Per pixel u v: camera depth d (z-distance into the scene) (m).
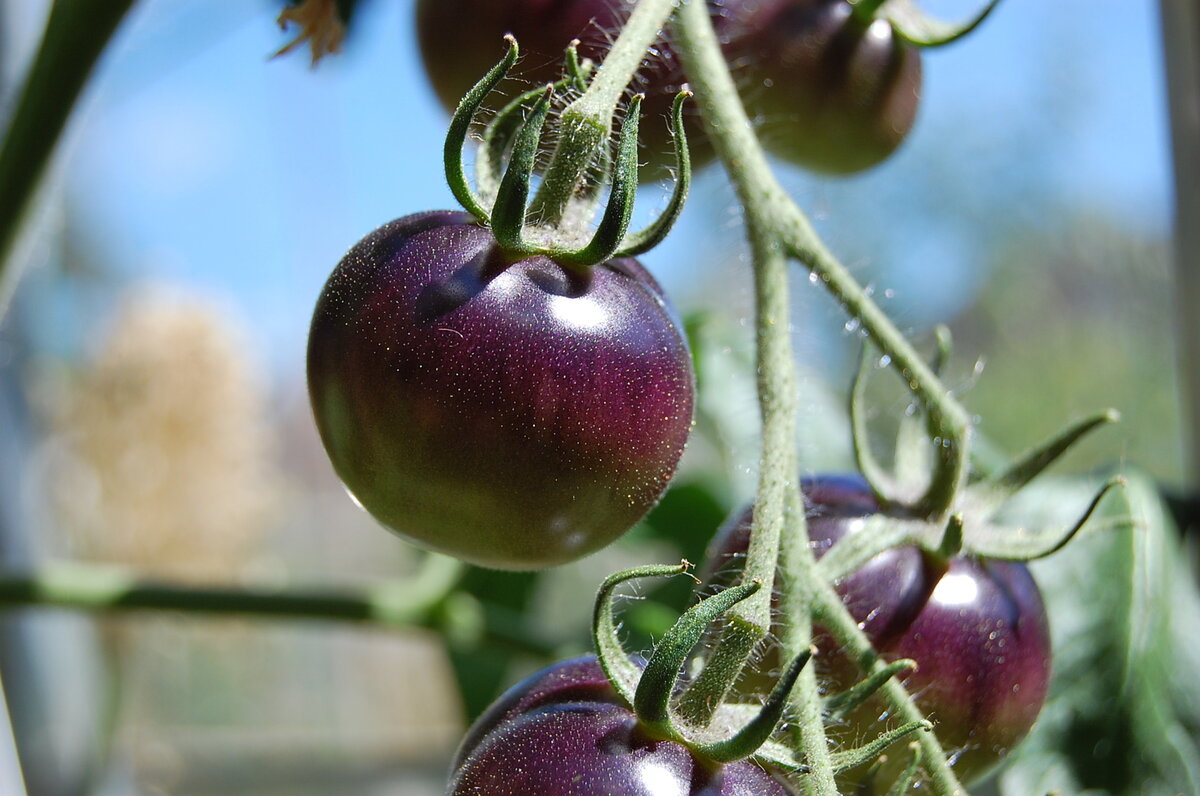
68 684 0.56
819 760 0.28
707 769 0.28
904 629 0.31
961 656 0.31
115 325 0.75
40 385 0.67
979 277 2.15
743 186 0.31
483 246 0.29
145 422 0.73
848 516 0.32
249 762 1.40
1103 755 0.39
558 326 0.29
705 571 0.32
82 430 0.72
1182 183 0.42
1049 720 0.39
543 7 0.33
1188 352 0.43
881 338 0.31
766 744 0.28
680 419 0.30
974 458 0.41
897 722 0.30
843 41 0.35
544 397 0.29
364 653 1.85
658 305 0.30
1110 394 1.80
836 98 0.35
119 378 0.73
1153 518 0.40
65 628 0.56
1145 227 1.91
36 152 0.38
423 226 0.30
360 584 0.45
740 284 0.34
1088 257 2.01
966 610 0.31
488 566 0.30
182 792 1.34
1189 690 0.40
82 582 0.42
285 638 1.80
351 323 0.29
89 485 0.73
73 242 1.61
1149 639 0.39
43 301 0.68
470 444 0.29
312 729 1.78
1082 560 0.40
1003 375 1.88
